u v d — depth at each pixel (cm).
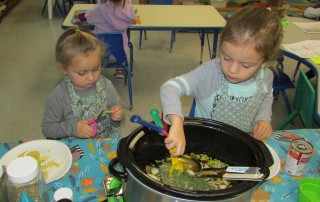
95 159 90
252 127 114
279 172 88
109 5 216
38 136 209
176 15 248
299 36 213
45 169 85
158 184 55
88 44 111
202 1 376
